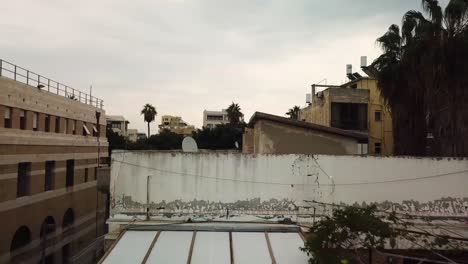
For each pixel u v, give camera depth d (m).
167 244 12.26
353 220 11.14
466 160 14.81
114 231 13.87
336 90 32.31
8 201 25.81
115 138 67.44
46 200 31.67
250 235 13.05
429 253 12.59
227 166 14.50
